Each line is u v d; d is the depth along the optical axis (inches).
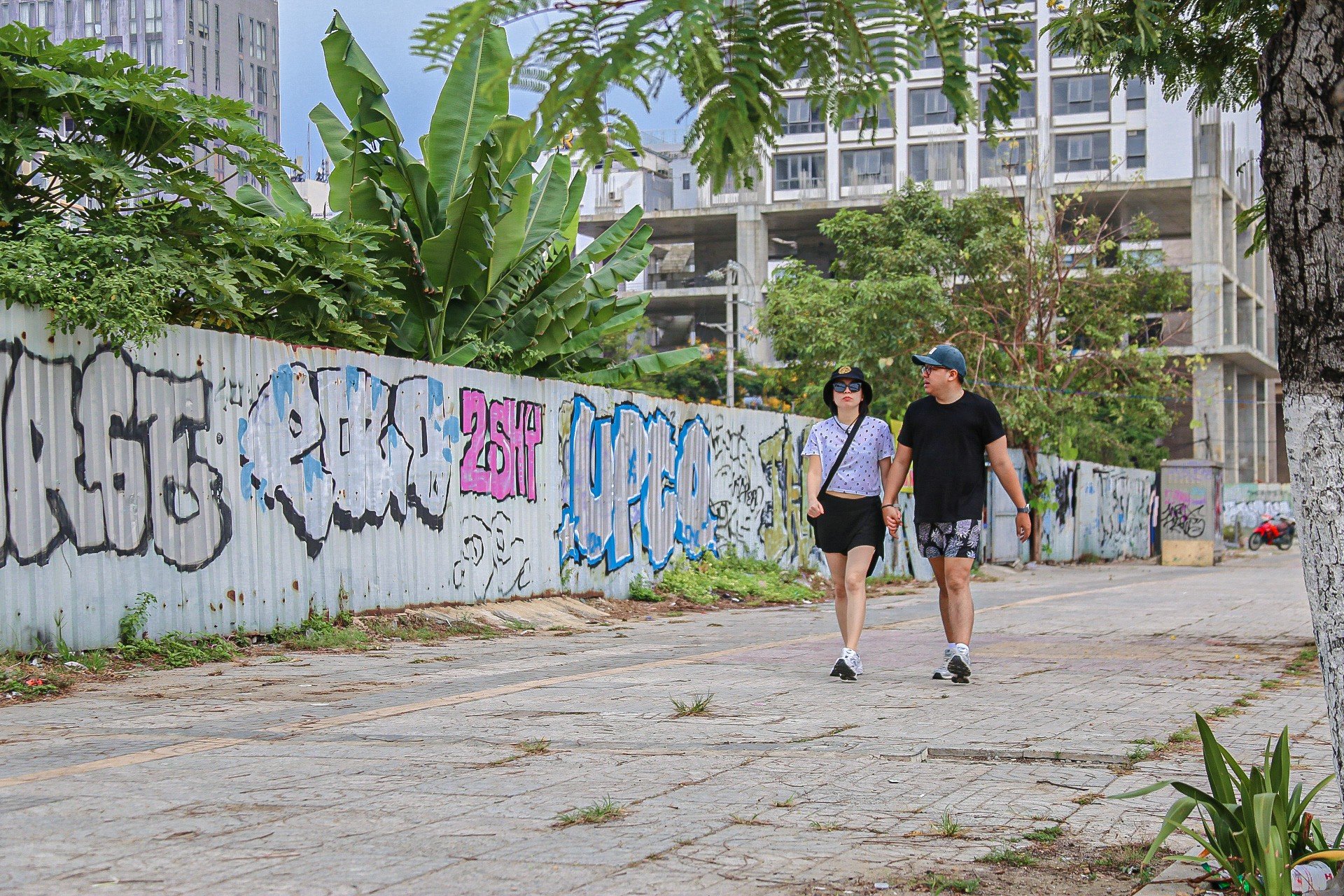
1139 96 2101.4
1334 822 145.9
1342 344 108.1
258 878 120.7
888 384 1273.4
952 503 282.4
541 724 215.8
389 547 407.5
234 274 362.6
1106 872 127.3
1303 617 474.0
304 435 373.7
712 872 124.3
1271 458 2819.9
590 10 80.4
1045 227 1261.1
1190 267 2101.4
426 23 79.4
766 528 685.9
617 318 567.2
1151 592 665.0
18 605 285.3
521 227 470.3
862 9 89.0
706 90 90.7
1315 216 107.9
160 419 324.8
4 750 193.8
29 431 289.6
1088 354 1224.8
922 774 174.7
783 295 1355.8
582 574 514.3
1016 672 295.6
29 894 115.3
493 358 496.4
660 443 579.2
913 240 1282.0
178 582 328.8
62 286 293.0
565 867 125.3
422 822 144.1
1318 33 106.5
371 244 426.3
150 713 233.3
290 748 193.8
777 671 297.1
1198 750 192.1
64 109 337.7
